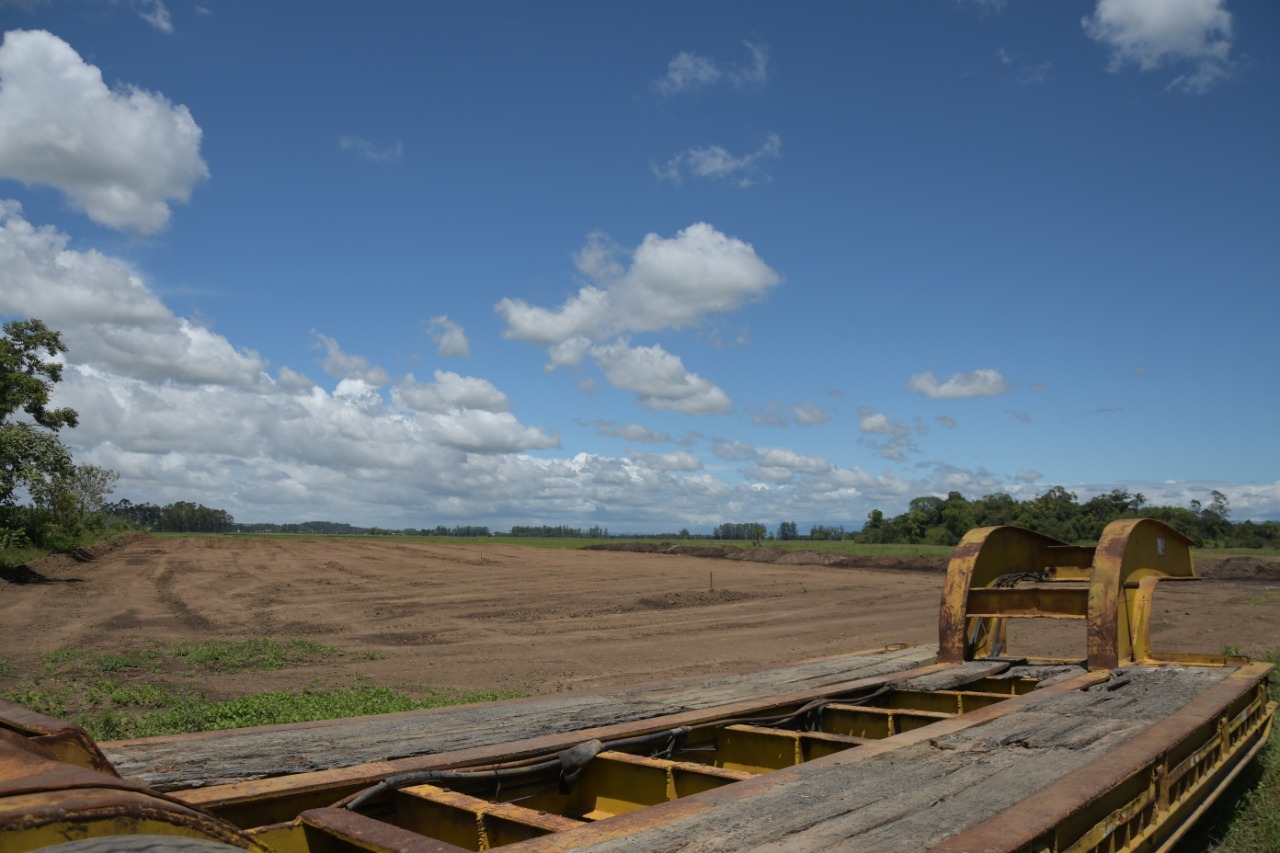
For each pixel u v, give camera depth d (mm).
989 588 7406
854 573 35719
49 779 1808
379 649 15375
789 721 5145
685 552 51781
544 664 13609
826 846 2488
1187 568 8273
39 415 30422
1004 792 3064
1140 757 3566
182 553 50906
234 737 3965
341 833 2723
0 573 27969
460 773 3541
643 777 3873
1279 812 5715
